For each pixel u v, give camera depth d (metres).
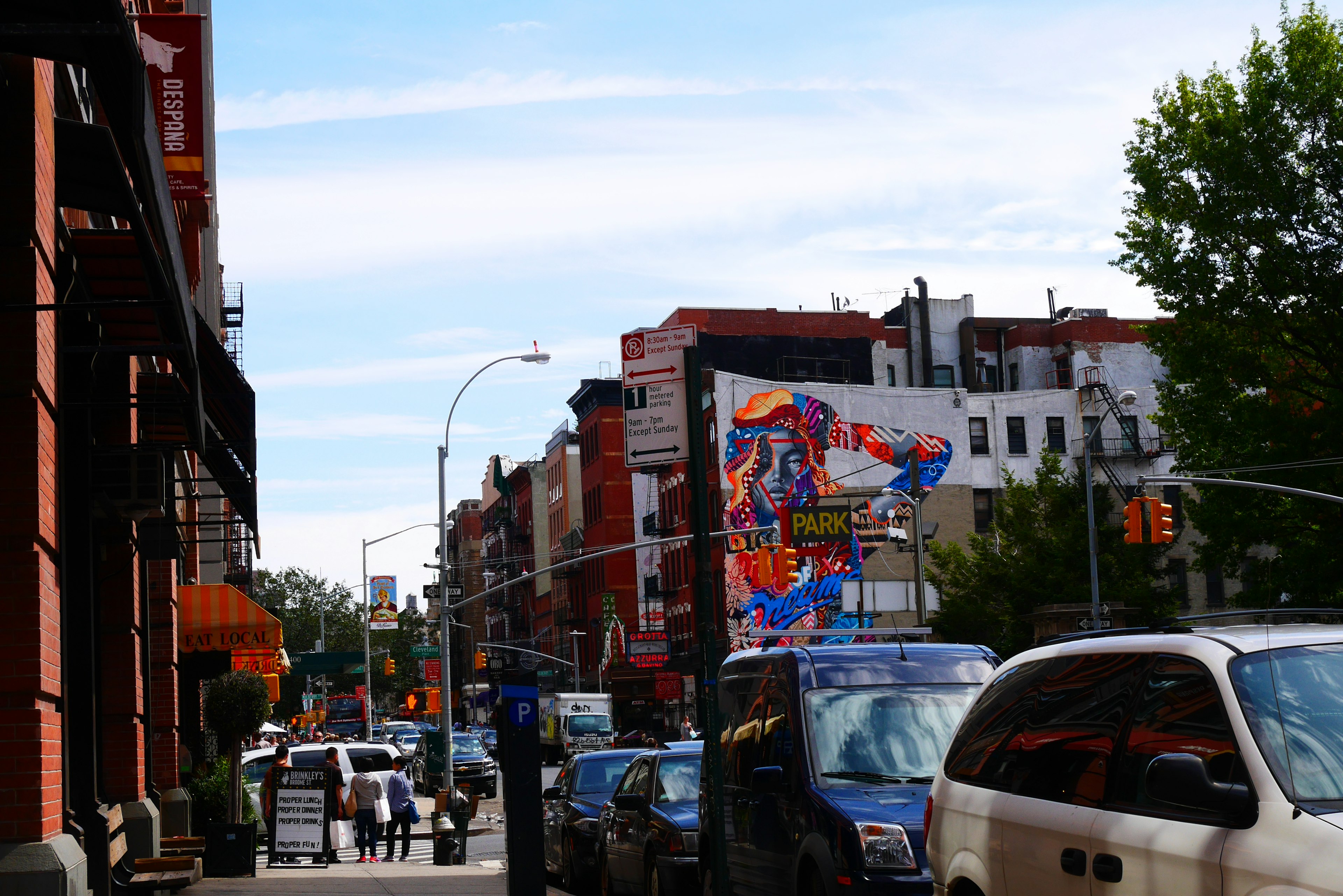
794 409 68.06
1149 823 5.31
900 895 8.45
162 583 18.58
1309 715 5.00
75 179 9.58
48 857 8.00
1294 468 29.75
